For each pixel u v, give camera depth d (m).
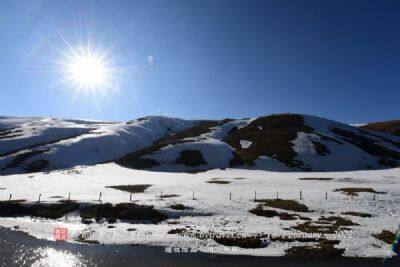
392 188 55.25
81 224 36.88
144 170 88.75
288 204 44.47
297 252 27.31
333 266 24.31
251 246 28.67
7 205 43.56
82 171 83.38
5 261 24.42
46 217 40.75
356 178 66.62
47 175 76.62
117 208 41.38
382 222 37.22
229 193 52.19
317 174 76.38
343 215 40.41
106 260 24.92
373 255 26.84
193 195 48.31
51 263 24.17
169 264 24.25
